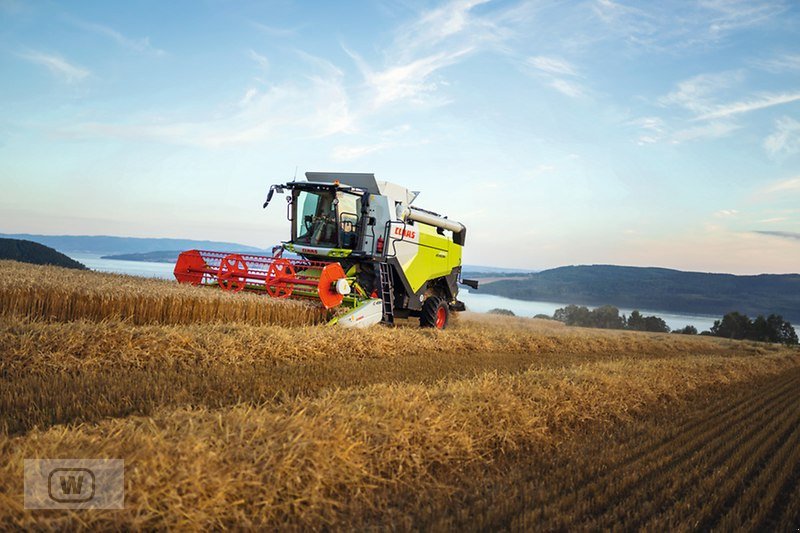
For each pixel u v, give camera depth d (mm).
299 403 5219
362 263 13125
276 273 11797
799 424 8320
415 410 5320
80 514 3047
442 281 16000
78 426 4637
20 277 8891
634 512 4180
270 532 3379
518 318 28859
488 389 6672
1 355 6203
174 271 12789
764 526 4336
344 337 10156
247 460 3785
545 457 5473
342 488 4098
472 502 4129
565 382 7922
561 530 3750
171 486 3314
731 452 6387
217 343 8102
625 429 6957
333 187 12688
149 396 5695
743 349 27188
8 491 3033
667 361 13352
